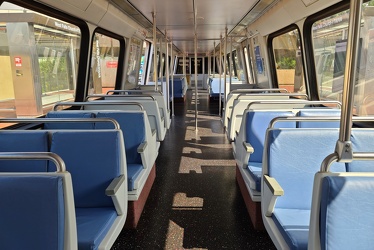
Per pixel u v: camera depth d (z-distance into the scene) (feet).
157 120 13.41
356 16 3.55
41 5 9.40
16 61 9.78
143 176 8.84
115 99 14.32
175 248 7.45
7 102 9.69
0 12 8.91
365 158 4.05
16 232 4.17
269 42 18.85
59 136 6.81
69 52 13.12
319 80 13.17
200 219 8.86
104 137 6.79
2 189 4.13
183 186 11.37
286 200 6.54
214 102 36.32
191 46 36.42
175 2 12.32
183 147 16.89
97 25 13.51
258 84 23.26
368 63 9.00
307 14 11.69
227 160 14.52
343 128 3.96
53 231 4.15
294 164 6.54
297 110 9.60
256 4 12.95
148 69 29.19
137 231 8.21
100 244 5.52
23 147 6.79
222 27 20.01
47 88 11.44
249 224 8.55
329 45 11.79
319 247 4.27
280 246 5.48
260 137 9.46
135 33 19.40
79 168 6.71
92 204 6.72
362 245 3.85
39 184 4.15
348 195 3.83
